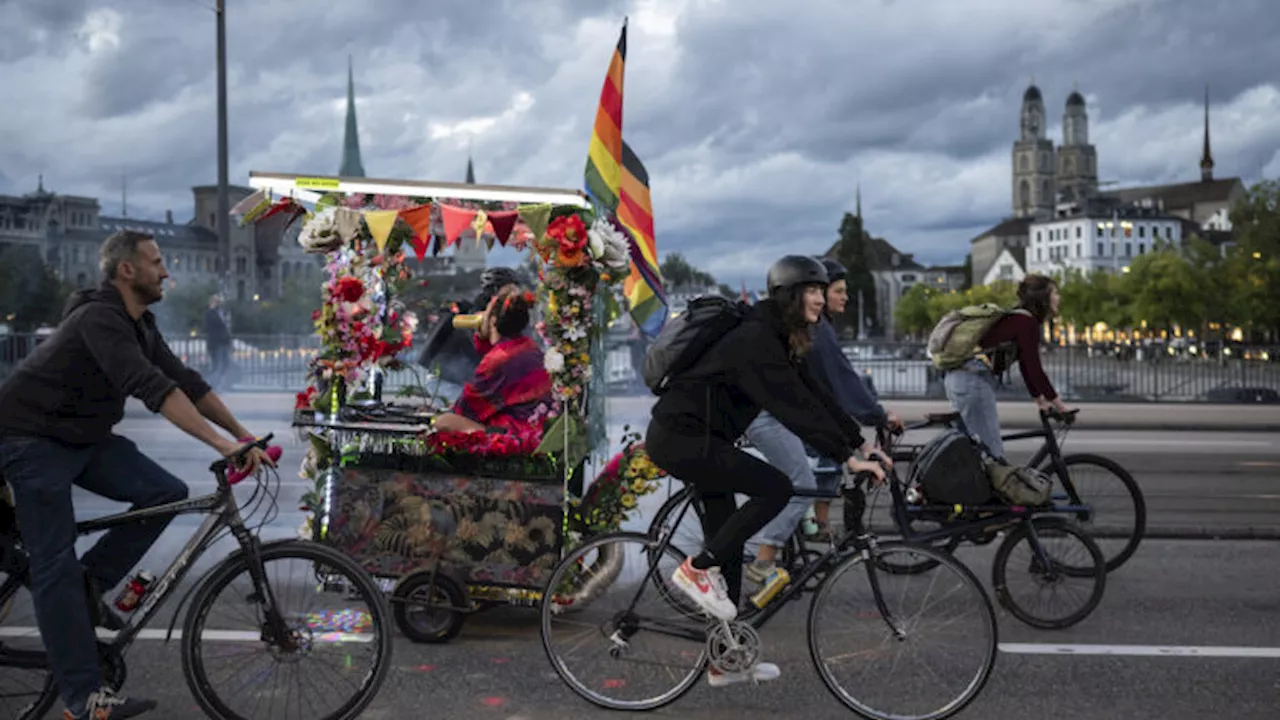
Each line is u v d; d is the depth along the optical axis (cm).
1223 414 1703
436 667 473
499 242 525
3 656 381
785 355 398
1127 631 526
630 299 707
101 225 16012
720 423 411
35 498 373
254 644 391
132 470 398
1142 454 1213
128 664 471
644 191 698
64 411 379
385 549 516
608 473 521
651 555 423
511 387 516
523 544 509
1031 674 462
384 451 520
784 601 421
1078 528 529
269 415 1595
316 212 553
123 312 388
